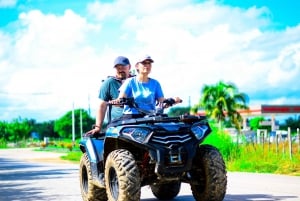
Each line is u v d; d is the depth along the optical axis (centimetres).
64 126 11206
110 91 779
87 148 758
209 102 4916
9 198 977
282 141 2133
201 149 676
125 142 697
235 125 4894
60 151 6253
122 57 790
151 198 862
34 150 7069
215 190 655
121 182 630
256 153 1892
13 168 2316
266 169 1612
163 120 654
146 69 716
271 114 6744
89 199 775
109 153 704
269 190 953
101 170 727
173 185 820
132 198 629
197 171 681
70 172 1891
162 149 632
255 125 7450
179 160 633
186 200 827
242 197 844
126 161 639
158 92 735
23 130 11094
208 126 678
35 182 1376
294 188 985
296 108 6681
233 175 1380
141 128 643
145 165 669
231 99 4859
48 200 912
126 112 715
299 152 1798
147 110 709
